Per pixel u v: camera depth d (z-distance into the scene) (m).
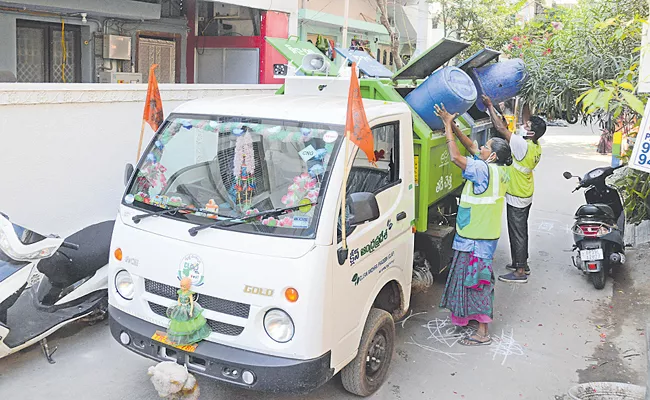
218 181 4.12
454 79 5.54
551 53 6.56
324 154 3.93
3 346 4.36
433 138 5.53
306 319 3.56
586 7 6.36
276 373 3.56
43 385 4.45
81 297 4.98
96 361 4.83
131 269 4.02
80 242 5.11
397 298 4.91
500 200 5.19
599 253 6.61
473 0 14.59
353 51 6.75
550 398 4.58
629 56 5.85
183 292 3.74
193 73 11.43
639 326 5.91
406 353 5.23
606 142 16.39
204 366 3.73
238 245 3.71
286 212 3.76
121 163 6.54
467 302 5.32
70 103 5.96
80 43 9.82
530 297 6.62
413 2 17.39
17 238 4.24
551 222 9.56
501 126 6.76
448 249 6.26
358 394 4.38
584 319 6.07
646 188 6.61
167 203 4.10
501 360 5.16
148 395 4.37
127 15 9.48
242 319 3.68
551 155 16.41
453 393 4.60
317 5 13.79
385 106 4.71
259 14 10.52
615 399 4.43
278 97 4.89
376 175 4.62
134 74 10.01
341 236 3.80
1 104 5.40
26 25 9.16
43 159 5.83
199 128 4.36
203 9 11.29
